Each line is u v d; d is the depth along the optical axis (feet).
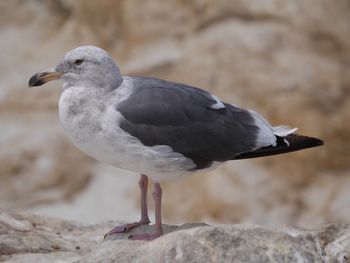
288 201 54.90
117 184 57.26
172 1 64.13
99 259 28.76
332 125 58.29
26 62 64.49
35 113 61.00
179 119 31.27
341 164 57.52
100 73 31.19
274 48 61.05
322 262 28.30
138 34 63.57
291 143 32.40
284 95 58.65
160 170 31.27
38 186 57.41
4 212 36.32
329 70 60.70
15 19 67.46
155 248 28.04
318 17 63.36
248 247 27.61
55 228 36.19
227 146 31.91
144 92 31.37
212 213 54.13
